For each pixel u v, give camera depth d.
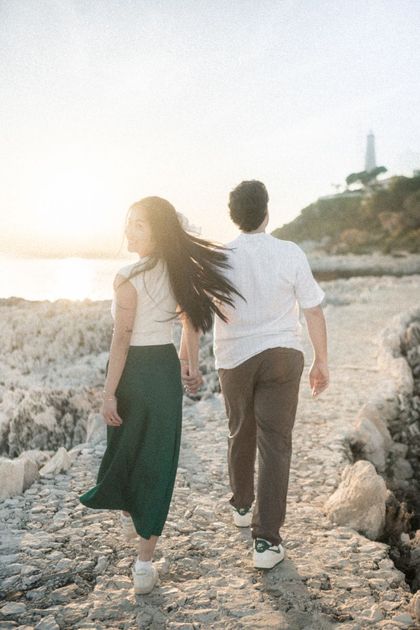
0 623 2.79
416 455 6.67
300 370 3.29
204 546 3.66
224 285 3.12
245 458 3.70
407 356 10.91
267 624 2.83
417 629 2.80
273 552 3.32
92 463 5.16
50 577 3.23
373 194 86.19
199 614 2.90
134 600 3.02
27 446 7.28
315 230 85.19
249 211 3.24
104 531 3.80
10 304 20.72
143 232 2.94
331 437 6.20
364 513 4.03
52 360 12.95
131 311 2.90
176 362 3.05
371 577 3.31
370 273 60.50
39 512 4.07
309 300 3.23
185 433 6.45
